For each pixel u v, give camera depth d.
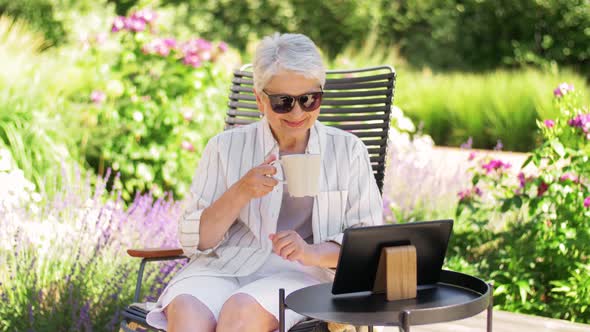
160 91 5.54
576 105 4.14
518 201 3.93
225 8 13.50
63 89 5.84
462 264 4.03
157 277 3.56
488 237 4.21
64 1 10.75
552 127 3.96
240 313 2.24
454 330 3.39
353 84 3.29
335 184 2.55
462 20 13.37
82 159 5.48
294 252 2.31
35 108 5.48
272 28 13.58
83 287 3.51
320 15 13.57
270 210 2.52
